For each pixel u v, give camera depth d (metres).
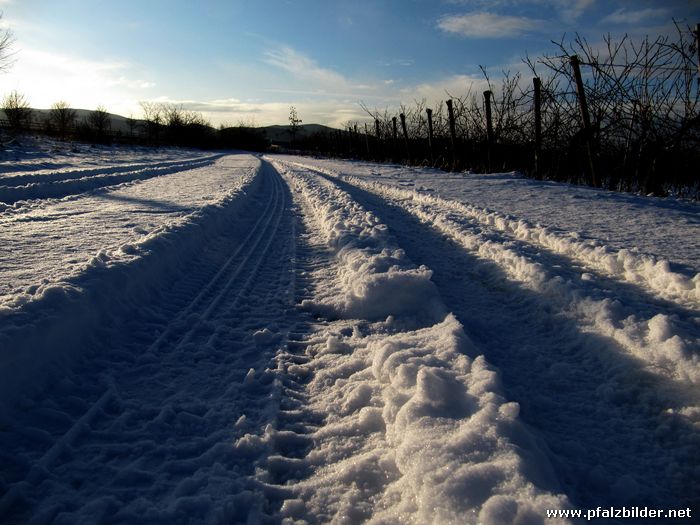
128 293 4.27
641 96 12.70
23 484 2.10
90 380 3.09
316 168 28.08
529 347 3.61
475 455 2.04
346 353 3.63
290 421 2.72
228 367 3.37
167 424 2.64
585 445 2.46
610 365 3.22
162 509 2.00
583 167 16.23
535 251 6.00
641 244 5.96
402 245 7.07
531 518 1.69
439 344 3.29
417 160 29.73
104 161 20.89
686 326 3.41
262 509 2.03
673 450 2.39
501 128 20.56
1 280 4.06
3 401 2.56
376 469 2.24
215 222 8.09
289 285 5.35
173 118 78.00
